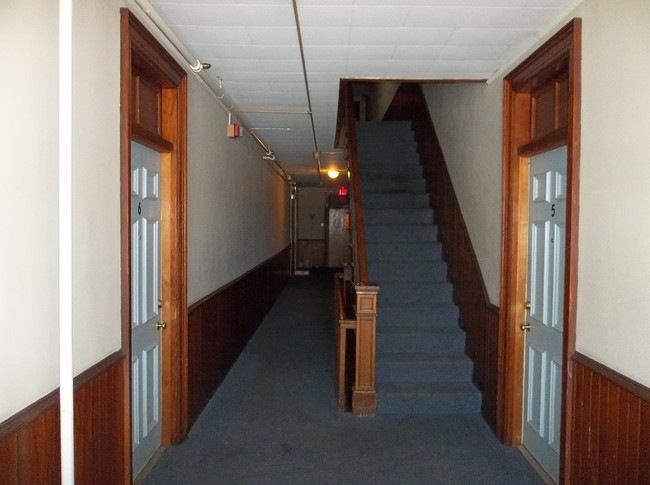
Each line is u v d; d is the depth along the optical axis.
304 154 8.13
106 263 2.24
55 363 1.83
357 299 4.01
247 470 3.12
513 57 3.22
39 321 1.73
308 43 3.04
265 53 3.24
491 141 3.73
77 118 1.96
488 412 3.83
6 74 1.54
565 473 2.46
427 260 5.34
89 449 2.06
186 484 2.93
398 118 8.00
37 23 1.70
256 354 5.99
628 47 2.00
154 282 3.25
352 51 3.18
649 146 1.87
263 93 4.26
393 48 3.13
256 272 7.22
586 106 2.33
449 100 5.14
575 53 2.39
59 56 1.75
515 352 3.44
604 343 2.17
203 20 2.72
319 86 4.01
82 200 2.01
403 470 3.13
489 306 3.76
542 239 3.14
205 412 4.07
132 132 2.59
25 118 1.64
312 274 14.47
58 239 1.83
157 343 3.32
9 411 1.57
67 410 1.71
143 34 2.56
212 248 4.39
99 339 2.17
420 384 4.26
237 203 5.70
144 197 3.01
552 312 2.99
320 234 15.67
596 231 2.24
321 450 3.40
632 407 1.95
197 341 3.87
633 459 1.94
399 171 6.57
